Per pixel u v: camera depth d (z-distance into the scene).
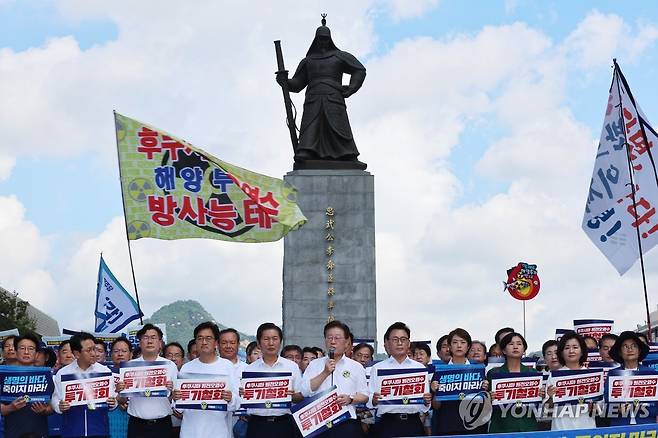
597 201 25.38
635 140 24.98
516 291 35.38
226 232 22.20
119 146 21.94
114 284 33.84
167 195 22.00
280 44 41.41
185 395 16.86
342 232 40.12
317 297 39.78
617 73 25.12
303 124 41.34
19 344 18.25
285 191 22.67
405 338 17.25
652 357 19.44
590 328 26.38
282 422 17.09
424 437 15.91
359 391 17.11
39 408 17.52
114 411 20.20
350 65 41.47
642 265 22.86
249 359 21.73
